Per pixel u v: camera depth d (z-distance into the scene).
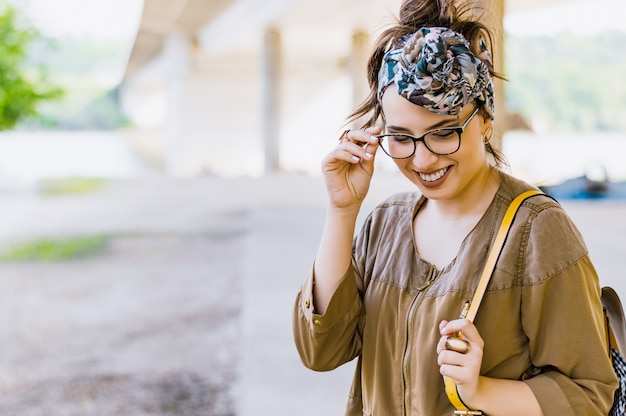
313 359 1.68
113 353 6.87
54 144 49.66
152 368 6.28
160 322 7.66
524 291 1.44
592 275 1.46
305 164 33.50
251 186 19.92
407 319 1.55
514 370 1.46
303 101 35.38
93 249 12.09
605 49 59.72
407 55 1.40
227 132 35.47
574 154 26.72
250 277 8.51
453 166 1.46
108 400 5.62
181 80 34.84
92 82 87.62
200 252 11.09
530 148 27.19
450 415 1.47
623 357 1.54
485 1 1.91
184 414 5.08
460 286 1.48
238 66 35.09
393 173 19.80
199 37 33.91
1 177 25.56
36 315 8.46
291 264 9.10
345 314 1.63
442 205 1.58
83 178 24.58
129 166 39.25
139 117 84.25
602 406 1.40
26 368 6.57
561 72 60.09
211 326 7.20
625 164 22.89
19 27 20.64
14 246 12.67
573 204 10.65
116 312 8.34
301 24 23.25
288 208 14.88
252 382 5.11
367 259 1.70
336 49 31.69
